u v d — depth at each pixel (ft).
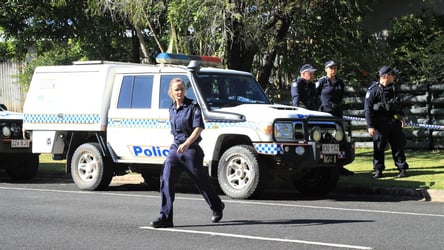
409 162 72.64
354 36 95.96
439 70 98.63
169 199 40.47
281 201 53.01
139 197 56.59
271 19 81.05
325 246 34.71
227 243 35.83
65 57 126.31
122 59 110.22
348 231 38.88
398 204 51.08
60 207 50.26
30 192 60.85
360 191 58.39
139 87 59.36
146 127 58.08
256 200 53.01
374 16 115.85
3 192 60.95
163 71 57.88
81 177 62.75
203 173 40.98
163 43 91.45
